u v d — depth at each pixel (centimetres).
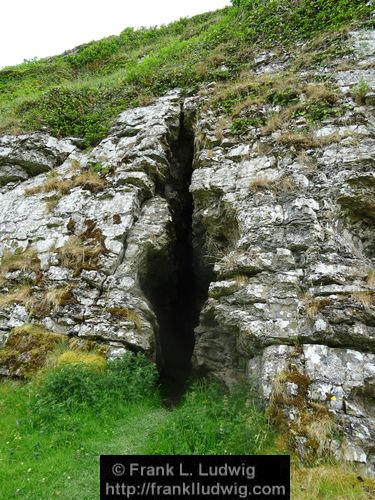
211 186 945
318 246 766
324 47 1157
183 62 1440
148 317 913
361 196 814
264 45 1306
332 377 631
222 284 786
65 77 2012
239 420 620
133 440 611
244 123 1020
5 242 1042
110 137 1198
